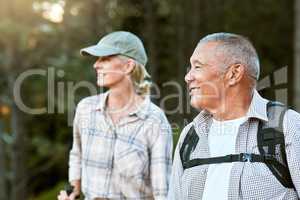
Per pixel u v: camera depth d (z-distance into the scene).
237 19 11.21
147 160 3.95
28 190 10.75
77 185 4.17
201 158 3.01
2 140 8.97
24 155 9.27
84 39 9.14
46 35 8.91
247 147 2.90
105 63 4.00
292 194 2.83
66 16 9.01
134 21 10.17
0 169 8.99
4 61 8.64
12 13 8.17
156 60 9.85
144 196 3.99
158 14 10.37
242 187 2.85
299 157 2.79
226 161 2.93
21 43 8.20
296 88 9.42
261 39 11.73
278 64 11.95
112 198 3.93
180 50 9.87
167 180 3.94
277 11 11.77
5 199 9.01
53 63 8.96
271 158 2.84
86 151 3.98
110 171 3.94
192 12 9.98
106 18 9.23
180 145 3.15
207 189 2.94
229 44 2.99
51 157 10.55
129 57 3.99
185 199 3.04
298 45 9.47
